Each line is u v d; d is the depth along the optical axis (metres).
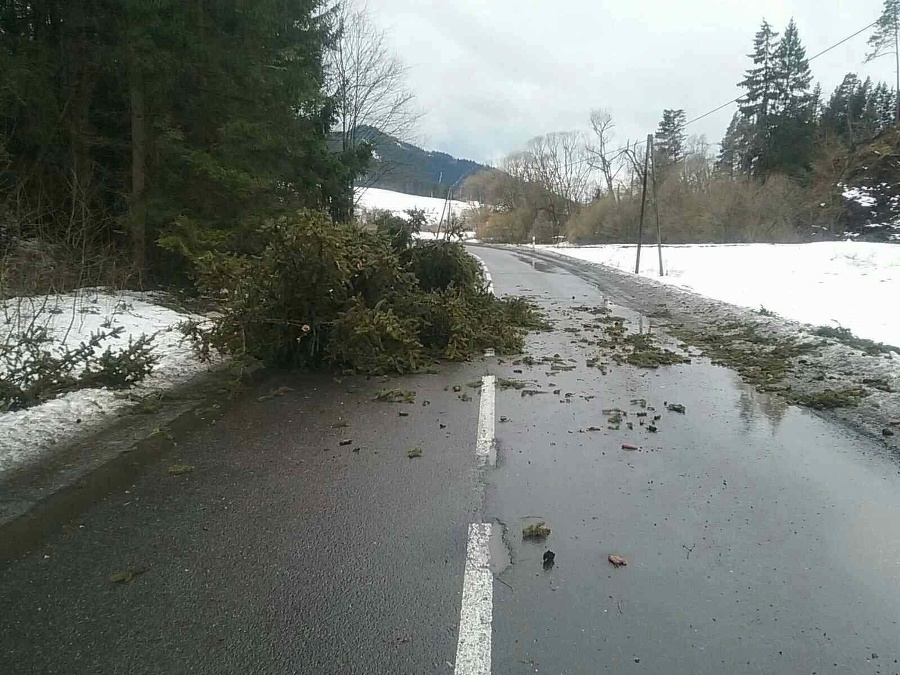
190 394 6.92
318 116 18.25
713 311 13.05
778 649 2.77
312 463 4.93
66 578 3.31
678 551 3.59
